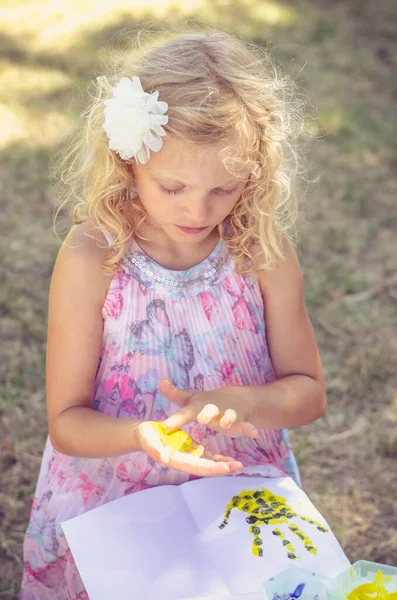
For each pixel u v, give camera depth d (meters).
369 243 2.53
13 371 1.95
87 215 1.28
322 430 1.87
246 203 1.28
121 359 1.28
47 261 2.31
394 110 3.35
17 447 1.78
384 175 2.90
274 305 1.33
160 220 1.21
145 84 1.19
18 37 3.61
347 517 1.69
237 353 1.32
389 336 2.14
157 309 1.28
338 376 2.00
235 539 1.17
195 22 1.61
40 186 2.64
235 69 1.21
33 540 1.33
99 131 1.23
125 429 1.18
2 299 2.14
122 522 1.19
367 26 4.05
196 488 1.24
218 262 1.29
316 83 3.45
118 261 1.26
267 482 1.25
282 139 1.26
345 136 3.10
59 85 3.24
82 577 1.13
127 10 3.96
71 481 1.31
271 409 1.26
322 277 2.36
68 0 4.04
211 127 1.16
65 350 1.26
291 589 1.05
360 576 1.07
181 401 1.20
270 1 4.22
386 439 1.84
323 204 2.71
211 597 1.07
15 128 2.94
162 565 1.14
